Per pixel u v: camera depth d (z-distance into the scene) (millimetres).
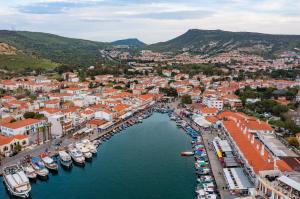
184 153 184250
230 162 156625
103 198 134875
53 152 178875
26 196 133875
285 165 135375
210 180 144125
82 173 160250
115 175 157625
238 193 128500
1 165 159125
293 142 179875
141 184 147625
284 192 103938
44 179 151750
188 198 134500
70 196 136750
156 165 169750
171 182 149375
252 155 146875
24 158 167625
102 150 193875
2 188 143250
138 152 190125
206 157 173500
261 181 117125
